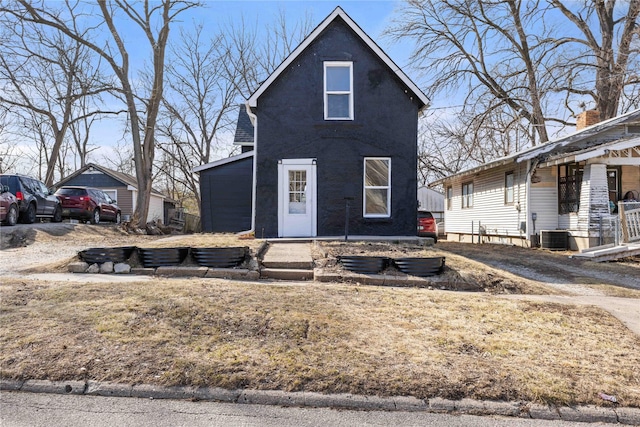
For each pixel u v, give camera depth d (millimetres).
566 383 3586
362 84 11938
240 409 3238
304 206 11828
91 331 4273
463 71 24000
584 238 12805
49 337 4109
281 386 3455
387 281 7379
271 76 11766
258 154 11852
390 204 11797
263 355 3920
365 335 4500
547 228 14258
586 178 12797
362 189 11812
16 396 3332
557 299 6652
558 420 3213
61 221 17609
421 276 7641
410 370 3707
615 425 3201
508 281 7559
